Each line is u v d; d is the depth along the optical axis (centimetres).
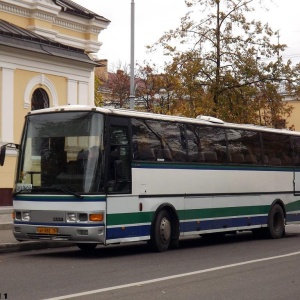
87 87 3081
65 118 1588
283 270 1398
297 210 2352
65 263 1480
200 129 1897
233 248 1884
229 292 1123
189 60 3284
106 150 1555
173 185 1766
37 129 1612
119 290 1123
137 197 1641
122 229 1590
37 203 1564
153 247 1714
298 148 2367
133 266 1437
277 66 3325
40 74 2850
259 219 2150
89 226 1515
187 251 1777
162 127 1748
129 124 1638
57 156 1570
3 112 2691
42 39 2864
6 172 2702
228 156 2005
